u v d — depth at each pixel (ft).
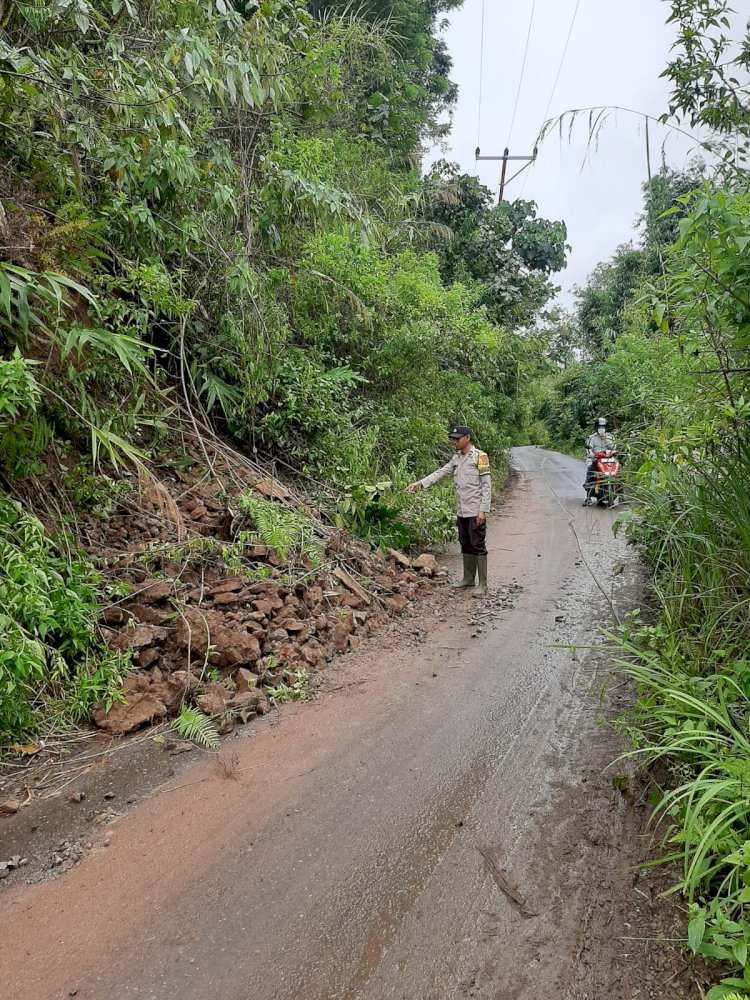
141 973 6.95
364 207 30.63
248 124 22.12
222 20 16.55
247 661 13.62
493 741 11.57
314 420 23.52
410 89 46.16
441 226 49.83
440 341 31.50
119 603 13.67
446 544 27.07
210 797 10.01
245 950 7.24
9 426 13.15
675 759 10.14
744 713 9.76
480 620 17.92
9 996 6.67
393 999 6.61
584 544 27.09
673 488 13.65
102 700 11.92
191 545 15.70
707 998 6.16
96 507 15.61
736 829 7.80
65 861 8.68
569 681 13.94
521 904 7.82
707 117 12.94
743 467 11.81
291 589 16.46
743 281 9.84
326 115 25.20
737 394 11.55
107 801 9.88
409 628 17.22
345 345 29.48
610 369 50.70
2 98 13.39
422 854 8.71
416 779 10.44
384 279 29.43
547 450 95.71
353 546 20.52
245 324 20.97
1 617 10.57
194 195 18.28
